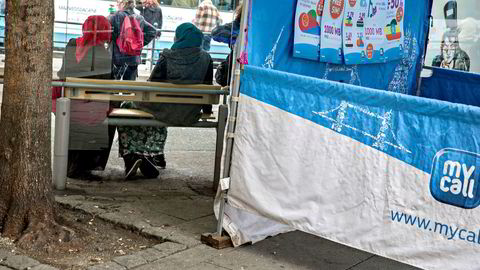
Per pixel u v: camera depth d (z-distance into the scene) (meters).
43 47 4.35
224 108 6.01
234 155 4.43
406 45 5.96
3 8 7.12
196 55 6.02
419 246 3.81
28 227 4.36
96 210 5.07
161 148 6.43
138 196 5.70
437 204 3.73
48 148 4.52
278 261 4.40
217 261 4.29
